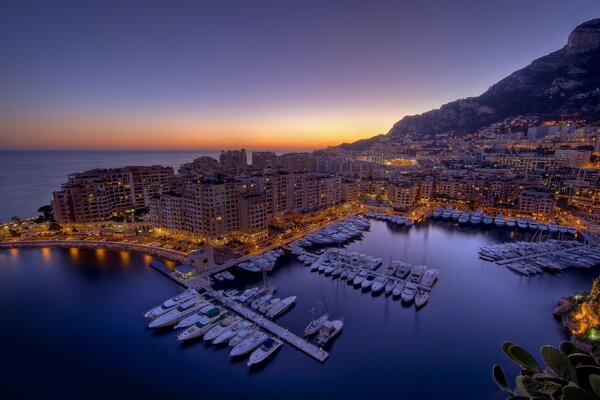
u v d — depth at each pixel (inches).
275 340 2642.7
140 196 6904.5
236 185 5098.4
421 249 5103.3
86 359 2522.1
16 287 3690.9
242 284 3732.8
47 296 3481.8
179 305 3134.8
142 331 2849.4
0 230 5541.3
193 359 2504.9
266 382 2290.8
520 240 5610.2
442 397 2176.4
